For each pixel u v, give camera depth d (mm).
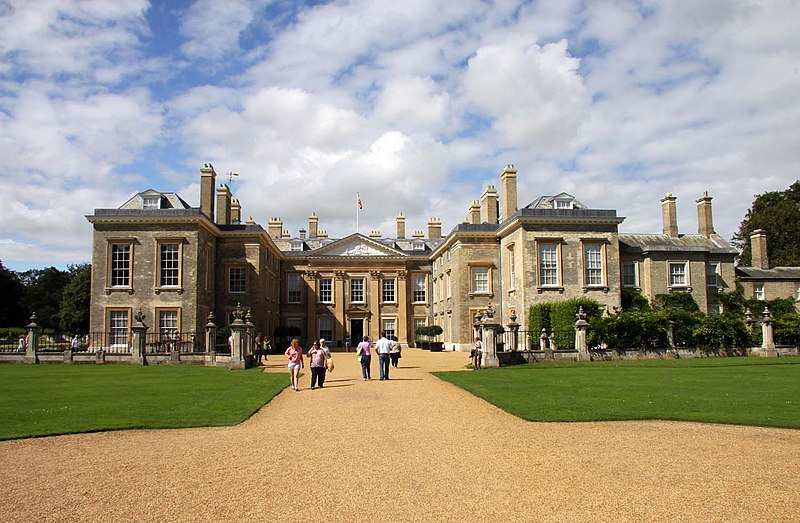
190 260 35000
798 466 8406
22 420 12336
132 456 9383
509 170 40875
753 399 14539
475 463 8773
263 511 6770
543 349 27562
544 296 35688
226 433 11203
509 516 6531
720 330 29188
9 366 26578
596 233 36438
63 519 6586
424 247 56906
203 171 39031
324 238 61781
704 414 12492
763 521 6316
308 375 23156
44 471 8539
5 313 60719
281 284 52094
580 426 11586
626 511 6641
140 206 36688
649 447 9656
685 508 6715
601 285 36031
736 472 8109
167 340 31266
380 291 52469
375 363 31312
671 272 38500
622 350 27719
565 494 7250
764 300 41219
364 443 10250
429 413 13461
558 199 39219
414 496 7246
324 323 51844
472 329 41469
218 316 39844
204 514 6695
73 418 12555
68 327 59281
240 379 20938
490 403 14773
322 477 8117
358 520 6453
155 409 13805
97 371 23906
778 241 56281
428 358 34750
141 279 34750
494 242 41969
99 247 34844
